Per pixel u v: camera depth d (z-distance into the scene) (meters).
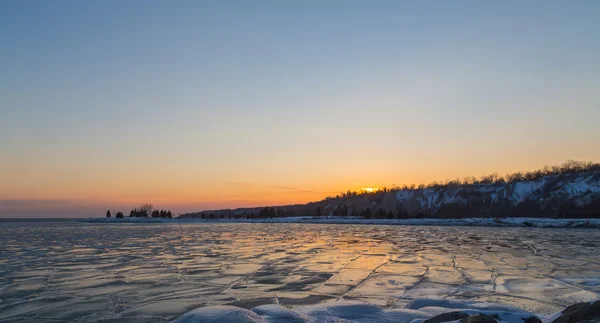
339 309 6.36
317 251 16.94
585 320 4.89
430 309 6.53
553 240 22.41
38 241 23.08
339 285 9.60
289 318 5.56
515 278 10.25
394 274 10.98
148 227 45.00
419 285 9.45
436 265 12.54
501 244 19.88
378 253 15.98
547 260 13.61
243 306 7.79
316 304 7.16
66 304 8.14
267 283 9.98
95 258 14.91
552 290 8.81
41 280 10.60
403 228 39.41
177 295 8.79
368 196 128.38
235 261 13.91
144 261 14.02
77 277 10.98
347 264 12.95
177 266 12.81
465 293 8.55
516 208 83.88
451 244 19.97
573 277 10.38
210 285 9.80
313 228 40.44
